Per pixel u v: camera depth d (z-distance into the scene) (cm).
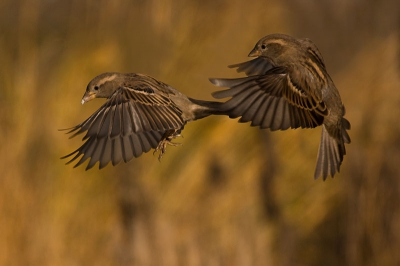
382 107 1326
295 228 1272
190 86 1299
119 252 1159
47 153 1177
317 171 735
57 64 1260
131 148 698
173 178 1217
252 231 1222
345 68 1424
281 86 698
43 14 1361
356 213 1271
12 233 1120
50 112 1205
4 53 1237
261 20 1366
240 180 1249
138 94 692
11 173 1144
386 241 1248
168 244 1169
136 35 1295
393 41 1397
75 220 1158
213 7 1345
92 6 1309
